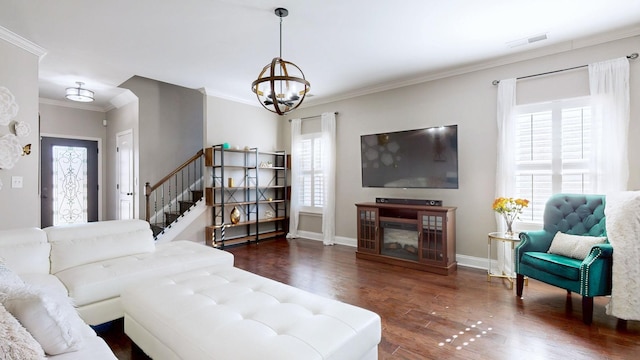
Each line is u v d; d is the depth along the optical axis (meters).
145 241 3.02
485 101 4.05
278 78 2.33
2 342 0.98
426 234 3.97
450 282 3.51
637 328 2.40
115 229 2.94
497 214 3.83
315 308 1.77
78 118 6.23
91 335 1.49
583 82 3.41
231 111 5.70
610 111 3.20
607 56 3.28
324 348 1.37
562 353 2.07
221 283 2.15
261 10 2.76
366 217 4.54
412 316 2.65
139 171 5.45
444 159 4.07
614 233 2.52
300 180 6.16
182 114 6.04
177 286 2.05
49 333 1.25
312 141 6.00
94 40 3.31
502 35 3.27
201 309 1.71
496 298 3.04
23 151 3.22
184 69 4.24
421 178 4.27
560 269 2.64
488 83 4.03
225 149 5.27
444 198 4.39
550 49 3.56
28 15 2.79
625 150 3.12
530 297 3.05
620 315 2.40
